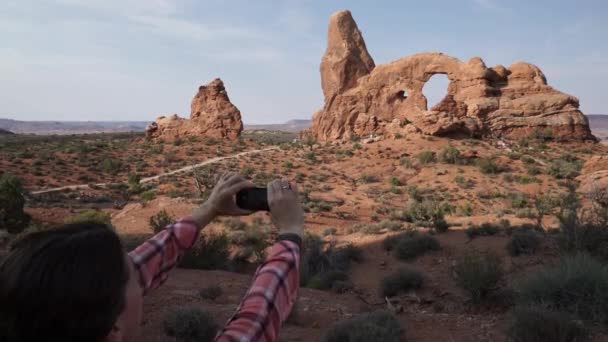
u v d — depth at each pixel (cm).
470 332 886
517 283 1048
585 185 4131
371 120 9262
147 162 8425
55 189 6191
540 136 8675
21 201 3206
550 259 1401
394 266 1786
